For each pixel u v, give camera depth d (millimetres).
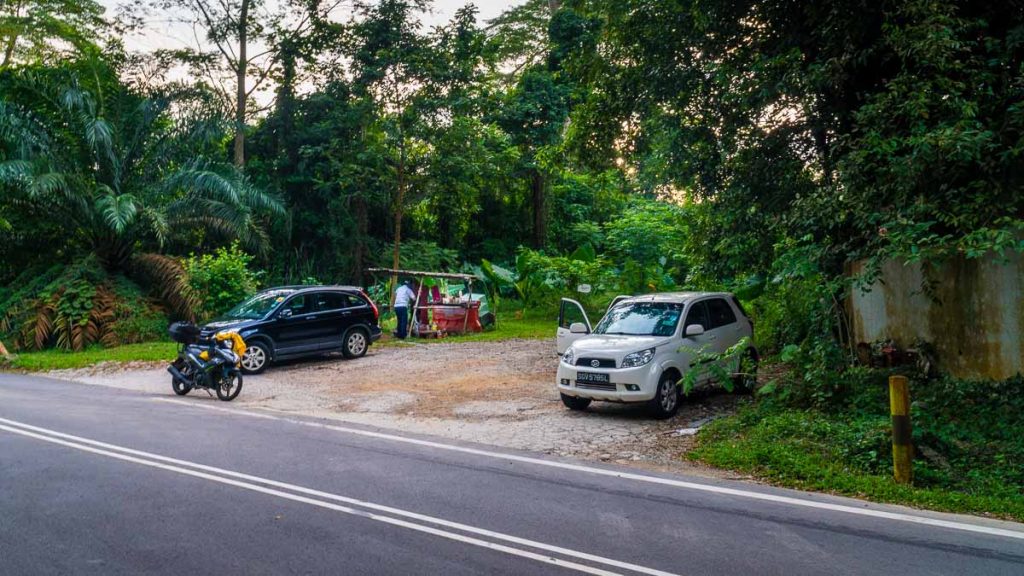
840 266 10812
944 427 7742
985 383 9062
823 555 4652
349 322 15836
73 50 28375
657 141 14719
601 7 13688
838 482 6355
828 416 8664
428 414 10086
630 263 25203
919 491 6066
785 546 4820
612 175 17500
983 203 8609
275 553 4641
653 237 31469
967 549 4773
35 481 6320
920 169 8297
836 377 9078
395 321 21000
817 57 10633
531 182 34688
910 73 9734
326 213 28781
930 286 9445
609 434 8688
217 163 21844
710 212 14664
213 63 28016
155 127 22297
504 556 4617
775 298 15680
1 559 4512
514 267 34156
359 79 26312
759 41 11773
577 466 7098
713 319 10852
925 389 9297
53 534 4977
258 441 8133
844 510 5672
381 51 25094
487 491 6125
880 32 10164
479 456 7500
